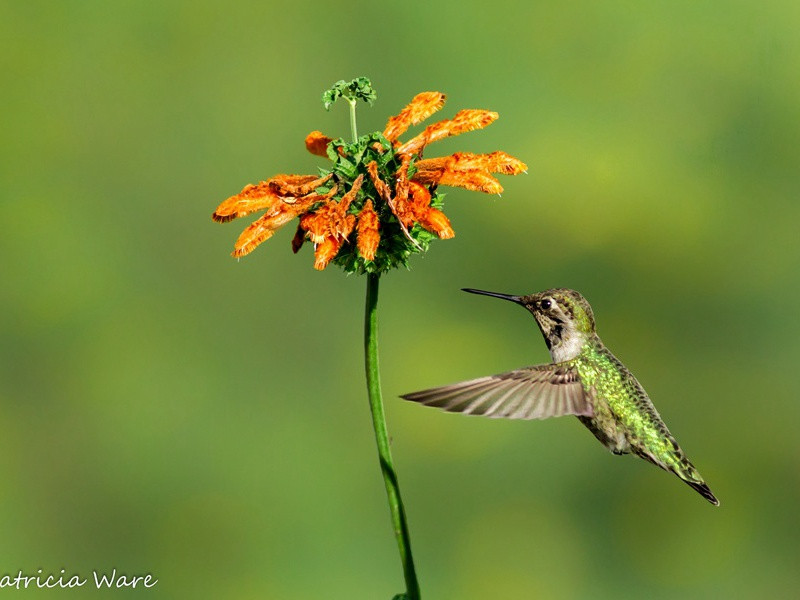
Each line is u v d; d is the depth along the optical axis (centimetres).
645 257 1456
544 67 1505
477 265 1459
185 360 1426
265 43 1512
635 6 1509
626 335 1446
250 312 1443
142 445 1381
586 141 1477
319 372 1418
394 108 1497
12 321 1430
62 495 1362
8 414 1401
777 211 1468
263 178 1502
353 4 1510
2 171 1477
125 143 1505
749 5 1522
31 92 1497
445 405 583
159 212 1491
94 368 1411
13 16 1507
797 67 1495
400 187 588
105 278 1457
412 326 1436
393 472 573
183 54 1516
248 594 1284
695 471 713
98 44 1514
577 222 1460
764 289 1456
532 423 1336
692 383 1438
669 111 1502
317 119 1508
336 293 1437
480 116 624
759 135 1495
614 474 1322
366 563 1305
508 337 1442
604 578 1298
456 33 1497
